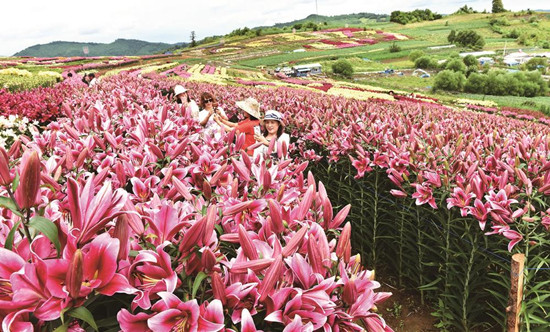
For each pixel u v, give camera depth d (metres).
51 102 7.86
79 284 0.82
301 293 1.08
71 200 0.95
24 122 5.87
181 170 1.94
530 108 41.72
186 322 0.98
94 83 12.66
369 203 4.70
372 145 4.84
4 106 6.93
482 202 3.24
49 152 2.46
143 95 7.75
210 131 3.38
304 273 1.16
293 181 2.25
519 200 3.29
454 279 3.68
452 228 3.60
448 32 142.88
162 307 1.01
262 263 1.10
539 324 3.18
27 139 2.35
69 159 1.75
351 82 60.97
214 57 95.00
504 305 3.22
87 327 1.04
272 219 1.34
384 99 30.14
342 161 5.11
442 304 3.79
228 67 74.06
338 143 4.98
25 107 7.04
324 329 1.12
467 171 3.53
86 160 2.23
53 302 0.85
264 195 1.79
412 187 3.96
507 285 3.11
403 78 70.62
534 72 56.44
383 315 4.07
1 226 1.11
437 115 9.73
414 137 4.33
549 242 2.85
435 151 4.10
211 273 1.09
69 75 32.22
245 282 1.14
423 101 34.41
